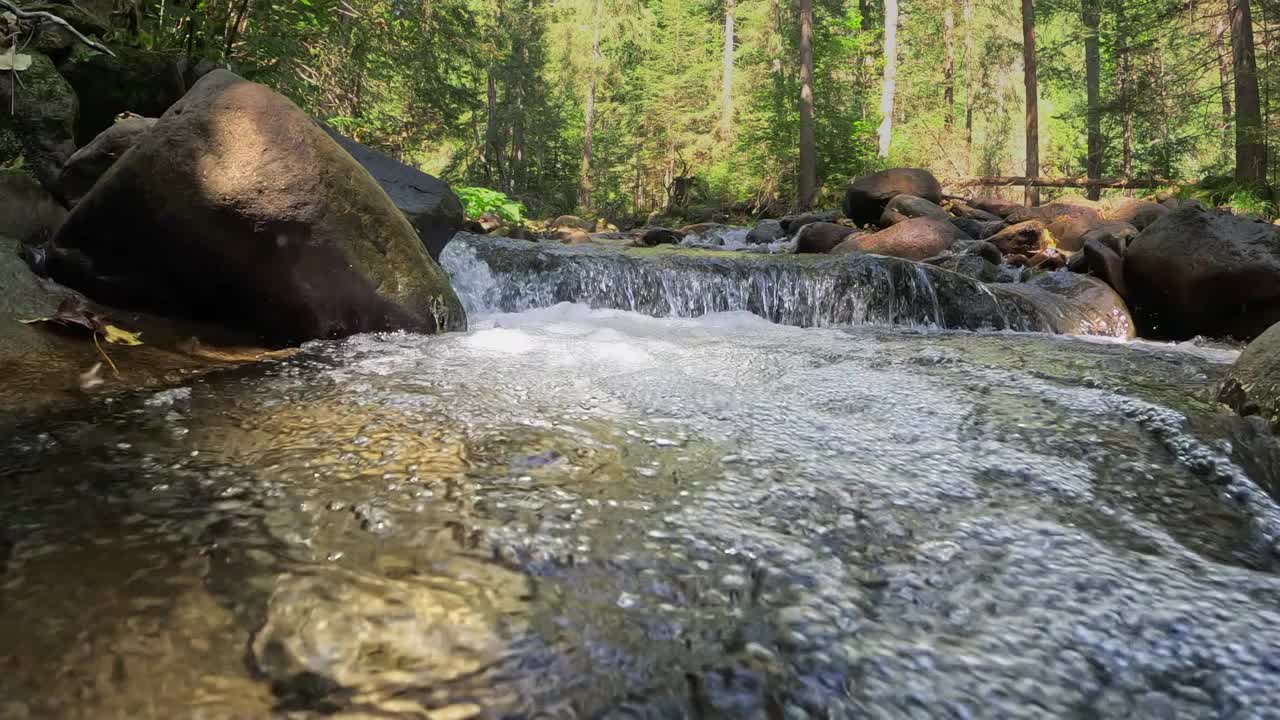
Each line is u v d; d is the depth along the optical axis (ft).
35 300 9.55
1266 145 46.14
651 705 3.27
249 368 9.27
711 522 5.21
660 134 104.73
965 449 7.18
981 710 3.34
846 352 12.62
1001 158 109.70
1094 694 3.48
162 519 4.85
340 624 3.74
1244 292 18.07
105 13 16.76
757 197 68.69
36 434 6.34
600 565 4.52
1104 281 21.06
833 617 4.06
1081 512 5.86
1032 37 65.10
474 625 3.80
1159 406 8.74
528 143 108.88
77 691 3.16
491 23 73.10
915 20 102.42
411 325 12.22
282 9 25.75
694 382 9.53
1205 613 4.22
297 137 11.23
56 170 12.53
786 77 71.56
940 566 4.73
